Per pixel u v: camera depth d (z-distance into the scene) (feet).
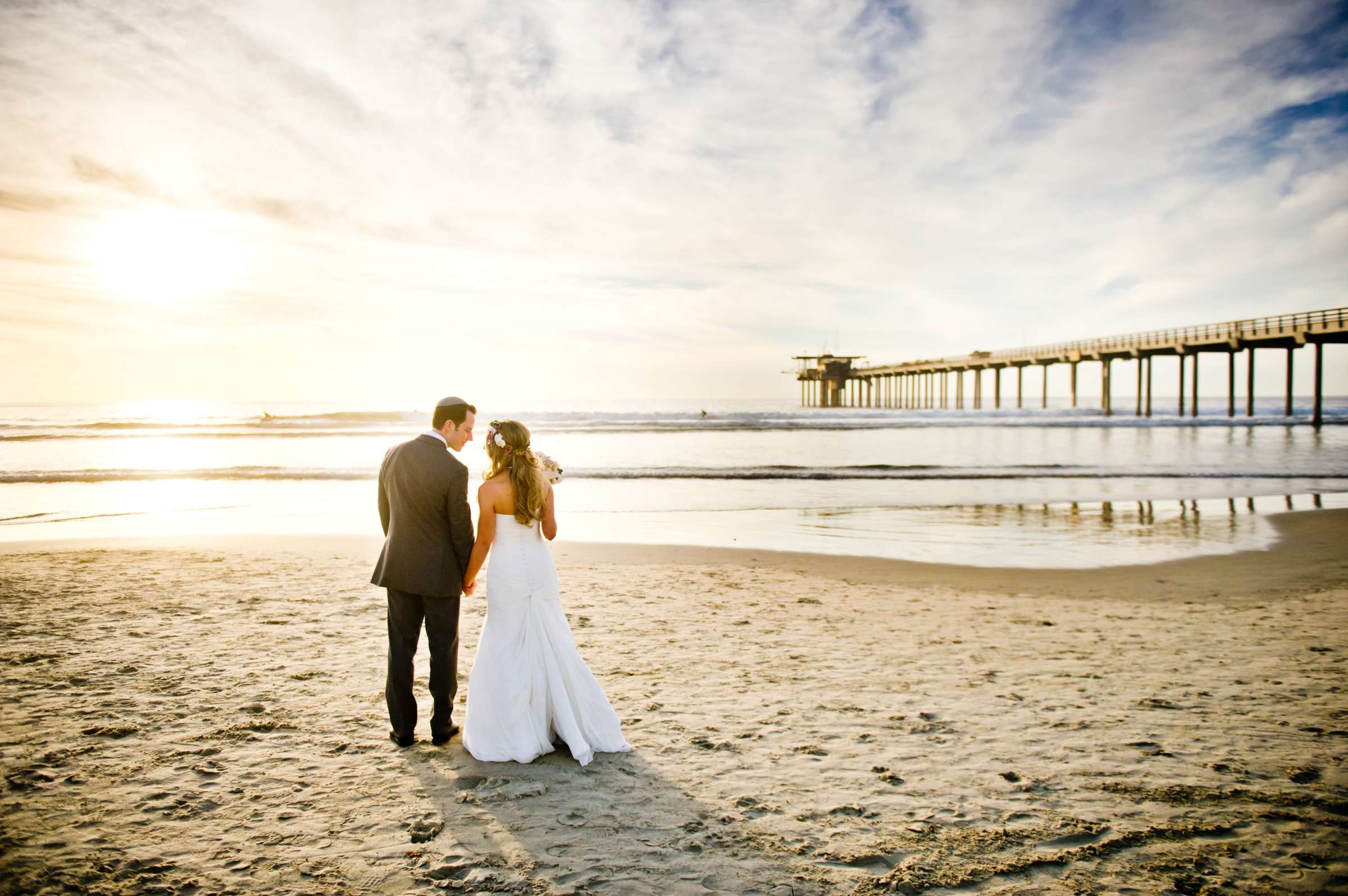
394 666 12.17
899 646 19.27
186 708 13.93
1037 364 201.77
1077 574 29.76
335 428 124.47
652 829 9.61
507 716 11.81
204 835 9.29
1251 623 22.22
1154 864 8.91
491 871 8.53
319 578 26.91
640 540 37.91
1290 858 9.05
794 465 77.51
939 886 8.39
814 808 10.31
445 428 11.98
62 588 24.71
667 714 14.06
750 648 18.84
